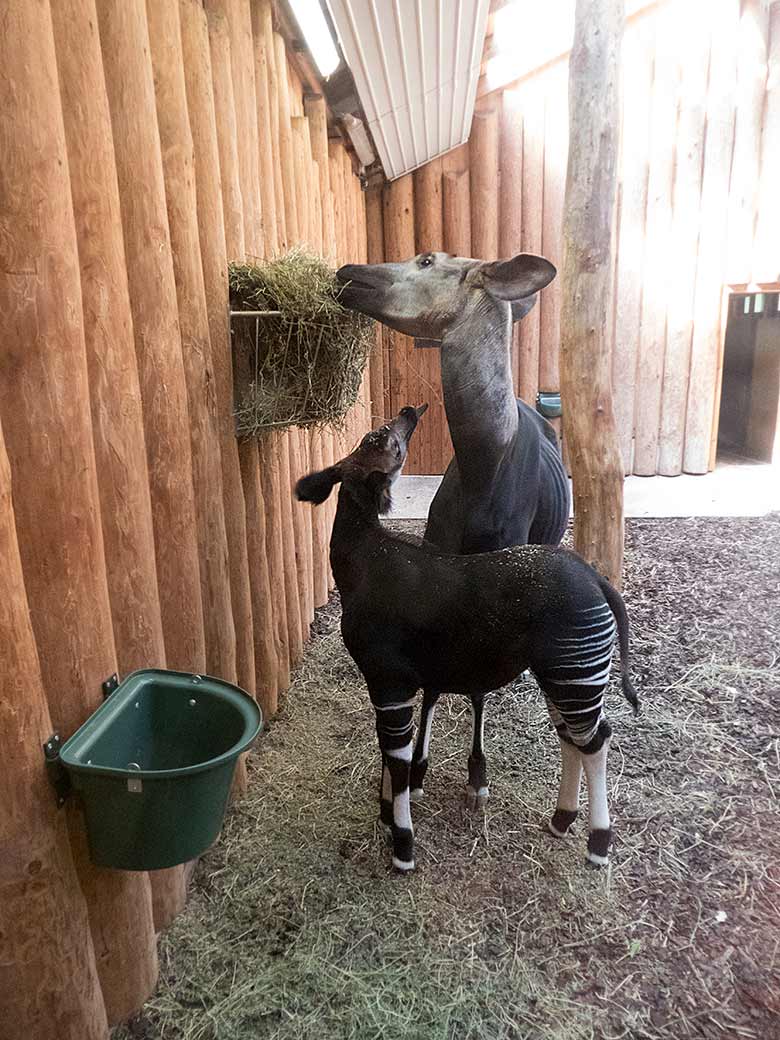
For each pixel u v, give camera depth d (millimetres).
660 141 7781
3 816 1509
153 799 1569
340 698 3773
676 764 3117
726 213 7934
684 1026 1944
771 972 2100
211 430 2648
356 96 5129
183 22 2533
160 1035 1931
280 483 3709
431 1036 1924
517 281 2531
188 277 2473
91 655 1777
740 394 9562
